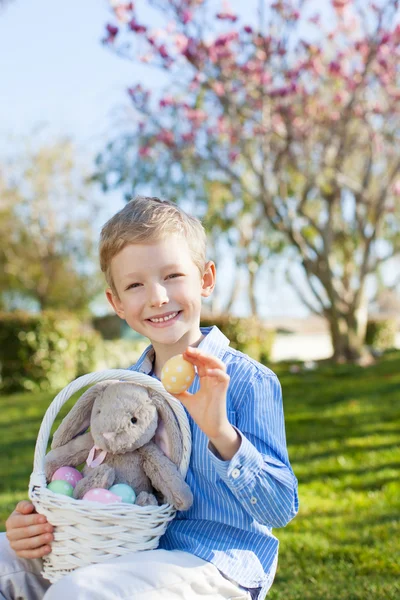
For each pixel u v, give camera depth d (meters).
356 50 10.98
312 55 10.50
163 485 1.85
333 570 3.30
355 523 4.02
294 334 26.69
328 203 12.07
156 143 11.36
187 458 1.88
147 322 1.97
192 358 1.72
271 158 12.05
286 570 3.32
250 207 12.86
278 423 2.00
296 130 11.12
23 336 11.42
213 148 11.61
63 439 2.02
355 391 8.89
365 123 11.45
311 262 12.22
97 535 1.72
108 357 13.62
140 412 1.88
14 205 23.91
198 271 2.03
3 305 28.08
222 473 1.78
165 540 1.91
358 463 5.45
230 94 10.36
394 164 12.98
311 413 7.65
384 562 3.35
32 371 11.49
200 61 9.79
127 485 1.86
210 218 12.51
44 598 1.66
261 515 1.84
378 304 26.56
